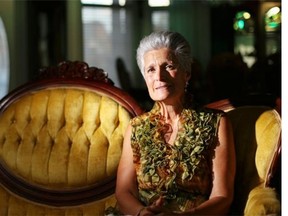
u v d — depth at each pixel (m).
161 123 2.24
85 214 2.49
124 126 2.52
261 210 1.96
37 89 2.67
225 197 2.10
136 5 8.34
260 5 6.71
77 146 2.54
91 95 2.60
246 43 7.23
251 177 2.23
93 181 2.51
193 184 2.14
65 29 7.31
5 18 6.62
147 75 2.24
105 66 8.12
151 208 2.05
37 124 2.59
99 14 8.05
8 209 2.54
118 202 2.24
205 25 8.03
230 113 2.44
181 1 8.32
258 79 4.81
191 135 2.17
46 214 2.50
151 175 2.17
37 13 6.98
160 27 8.45
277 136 2.17
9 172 2.57
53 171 2.53
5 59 6.64
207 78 5.25
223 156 2.16
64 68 2.71
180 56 2.21
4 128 2.61
